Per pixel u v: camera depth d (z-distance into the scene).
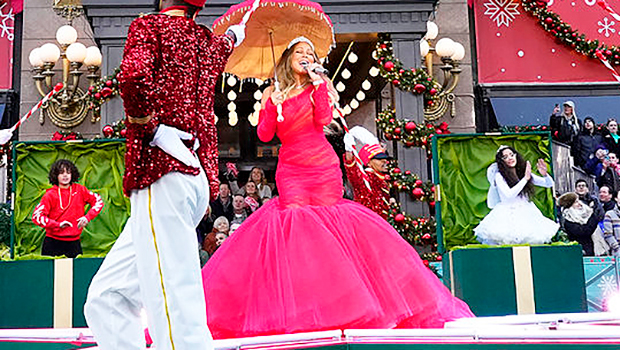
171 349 1.99
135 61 2.08
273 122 4.04
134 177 2.08
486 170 7.16
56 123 9.35
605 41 10.54
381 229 3.68
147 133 2.08
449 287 5.28
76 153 7.12
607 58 10.38
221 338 3.44
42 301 5.16
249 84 11.40
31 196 6.96
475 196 7.13
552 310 4.97
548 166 6.70
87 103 9.34
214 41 2.39
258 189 9.27
